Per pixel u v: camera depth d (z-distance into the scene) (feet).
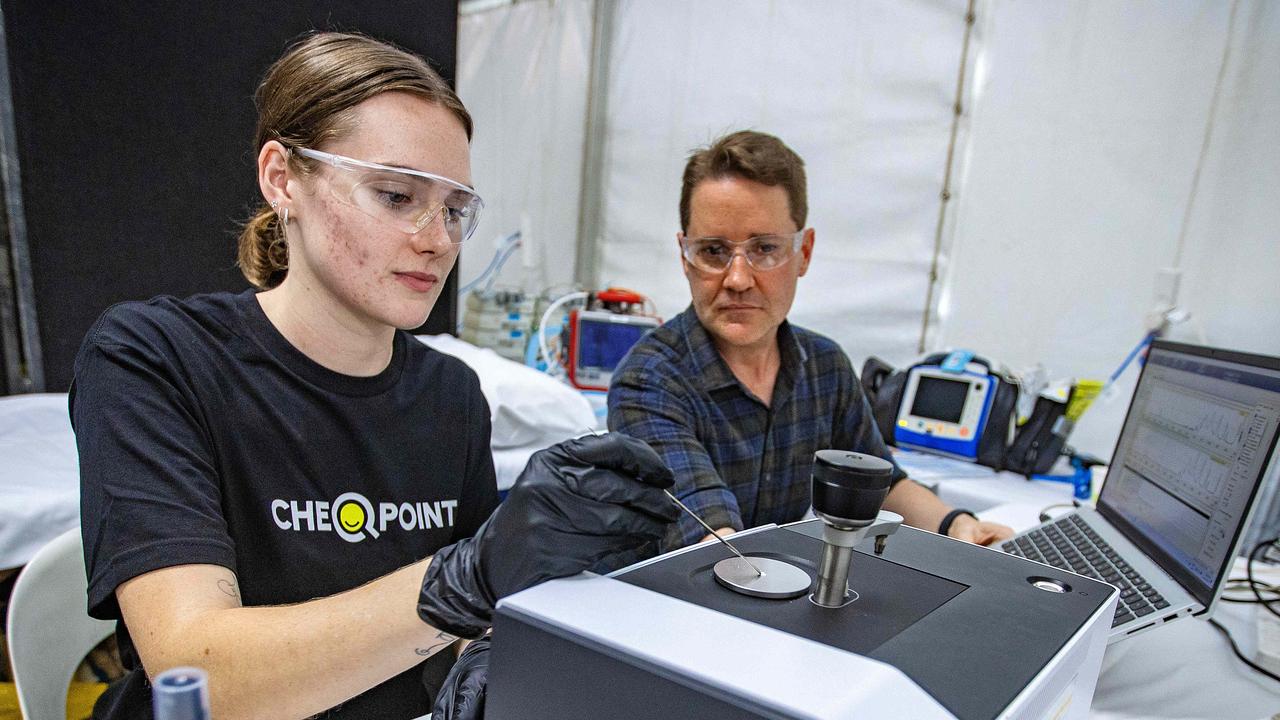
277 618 2.01
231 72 6.13
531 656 1.49
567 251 12.75
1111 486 4.01
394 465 3.04
